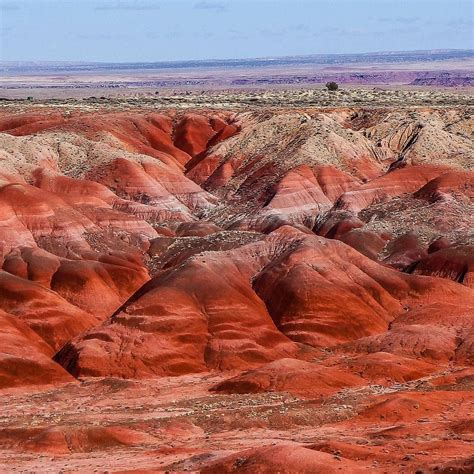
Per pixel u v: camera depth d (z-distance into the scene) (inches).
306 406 4197.8
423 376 4869.6
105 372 5054.1
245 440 3688.5
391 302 5905.5
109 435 3772.1
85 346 5172.2
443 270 6451.8
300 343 5457.7
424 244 7145.7
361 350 5329.7
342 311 5639.8
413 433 3604.8
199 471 3024.1
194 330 5329.7
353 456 3078.2
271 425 3988.7
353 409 4126.5
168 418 4065.0
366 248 7101.4
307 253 5940.0
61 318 5629.9
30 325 5531.5
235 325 5393.7
